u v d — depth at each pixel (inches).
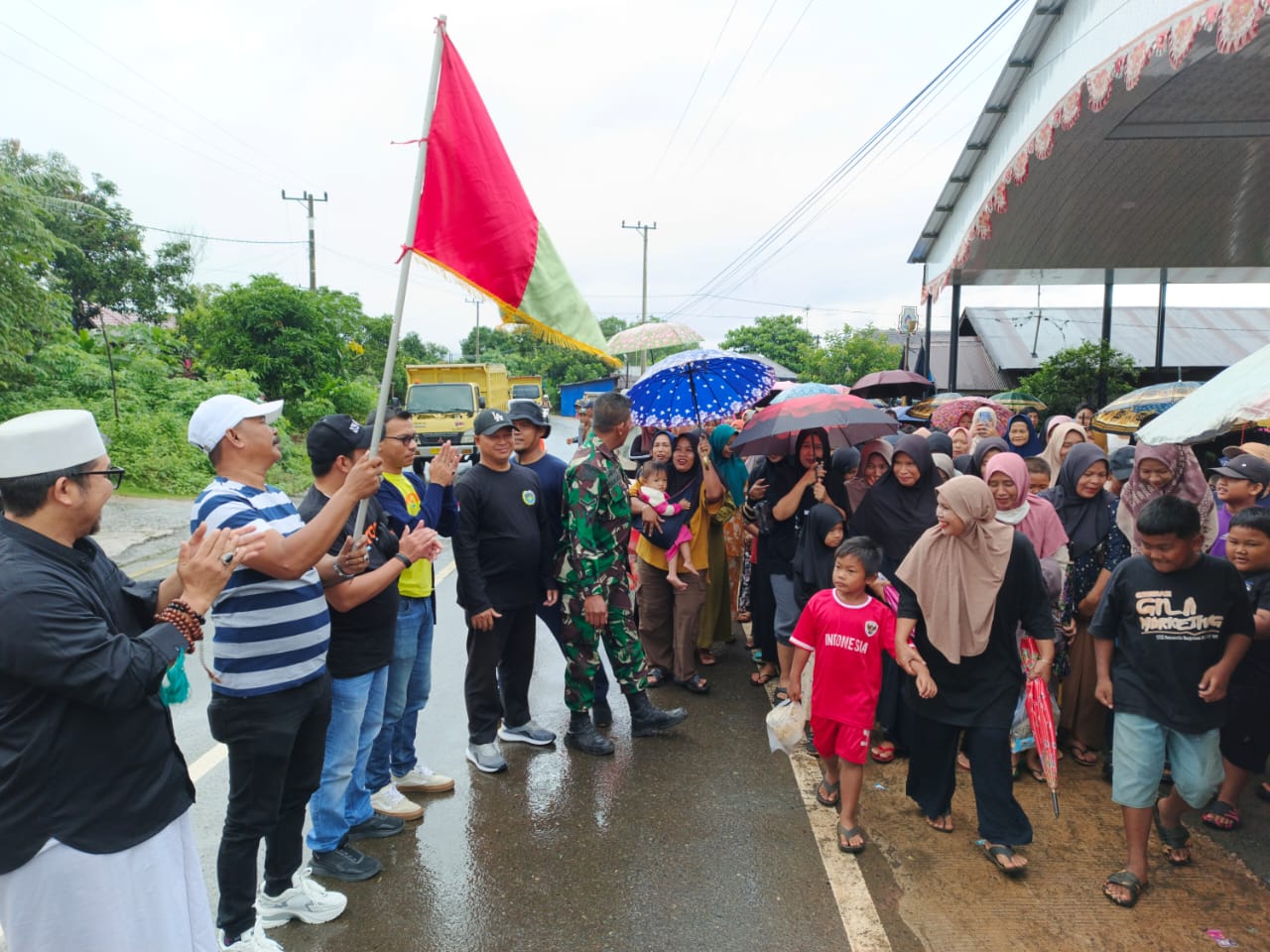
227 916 103.7
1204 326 901.2
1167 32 129.8
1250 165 254.2
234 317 846.5
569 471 168.7
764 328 1537.9
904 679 141.8
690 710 195.0
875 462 205.3
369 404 893.2
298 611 103.5
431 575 151.3
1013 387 874.1
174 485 549.6
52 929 72.9
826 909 117.9
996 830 129.1
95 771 74.4
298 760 111.3
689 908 118.3
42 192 618.5
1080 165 253.9
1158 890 122.6
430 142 116.3
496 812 146.6
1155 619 118.9
